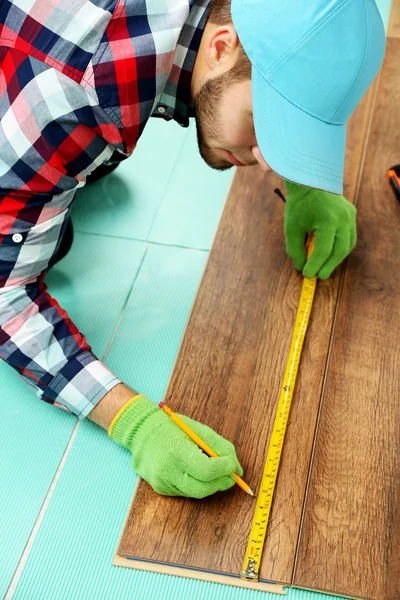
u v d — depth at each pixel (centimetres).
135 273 181
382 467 139
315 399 150
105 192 200
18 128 117
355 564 127
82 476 144
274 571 127
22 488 143
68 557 133
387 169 197
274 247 180
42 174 122
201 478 129
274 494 137
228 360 158
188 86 126
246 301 169
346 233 167
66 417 154
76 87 113
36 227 130
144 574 130
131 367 161
